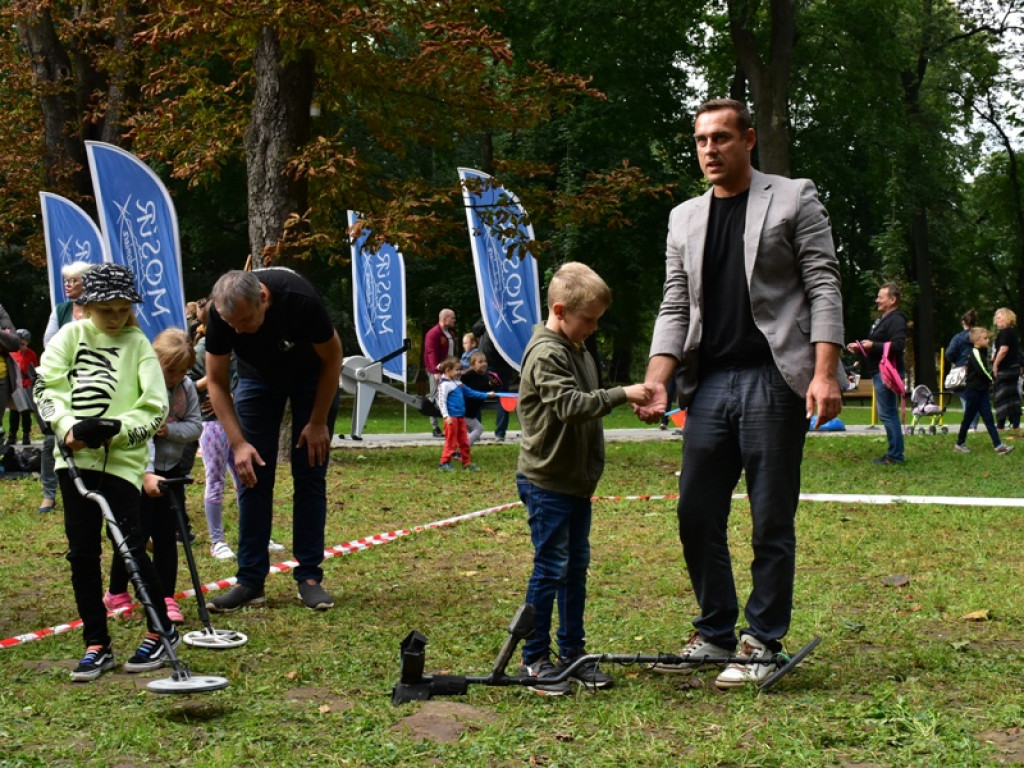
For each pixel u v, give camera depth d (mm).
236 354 6047
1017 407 19047
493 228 14453
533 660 4398
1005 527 8352
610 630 5316
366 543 7957
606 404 4164
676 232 4629
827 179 31516
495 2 14383
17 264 28641
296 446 6117
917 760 3436
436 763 3523
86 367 4855
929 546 7555
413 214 13328
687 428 4555
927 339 34562
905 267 34531
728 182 4488
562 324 4355
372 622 5602
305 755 3617
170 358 5652
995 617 5484
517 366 16141
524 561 7340
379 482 11703
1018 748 3525
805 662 4648
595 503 10016
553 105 15523
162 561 5602
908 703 3975
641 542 7879
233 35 13367
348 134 27453
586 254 29188
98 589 4746
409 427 21688
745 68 21859
